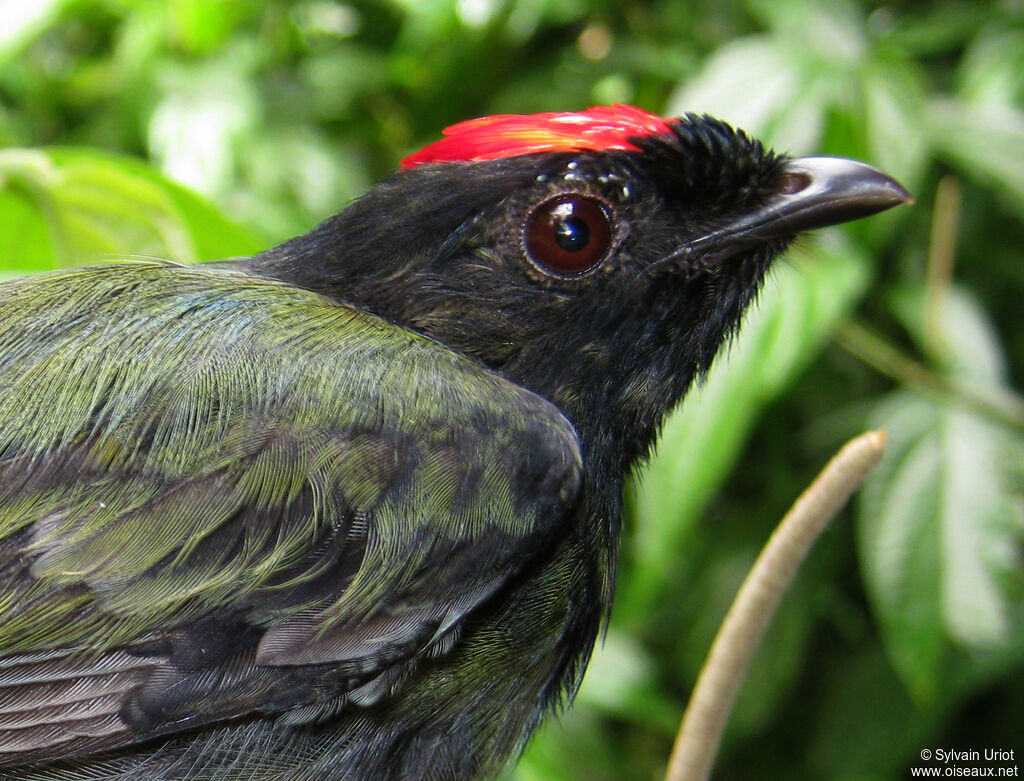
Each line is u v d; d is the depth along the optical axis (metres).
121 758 0.32
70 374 0.32
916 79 0.36
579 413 0.33
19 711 0.32
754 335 0.35
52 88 0.41
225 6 0.39
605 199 0.33
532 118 0.33
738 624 0.32
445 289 0.33
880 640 0.38
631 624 0.36
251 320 0.33
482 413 0.32
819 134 0.36
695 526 0.39
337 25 0.41
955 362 0.37
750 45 0.36
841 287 0.35
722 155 0.33
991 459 0.36
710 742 0.32
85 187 0.34
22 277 0.33
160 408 0.32
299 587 0.32
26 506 0.32
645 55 0.38
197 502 0.32
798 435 0.39
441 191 0.33
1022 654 0.37
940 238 0.37
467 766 0.33
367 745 0.32
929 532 0.36
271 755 0.32
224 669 0.32
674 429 0.35
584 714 0.37
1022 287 0.39
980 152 0.36
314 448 0.32
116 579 0.32
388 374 0.32
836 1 0.37
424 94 0.40
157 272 0.33
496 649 0.32
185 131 0.38
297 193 0.39
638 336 0.33
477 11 0.37
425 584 0.32
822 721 0.39
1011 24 0.37
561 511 0.32
